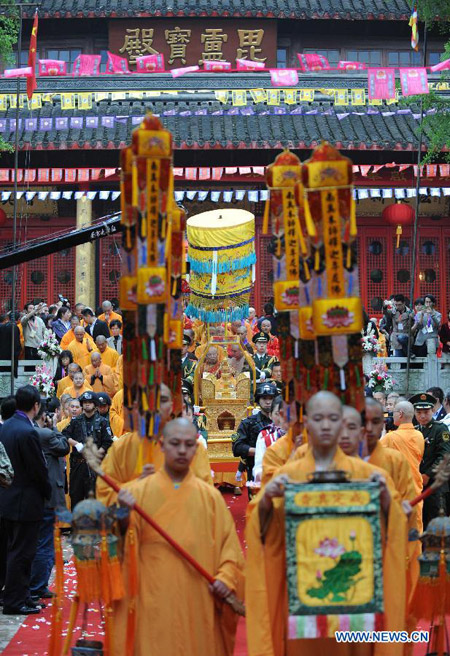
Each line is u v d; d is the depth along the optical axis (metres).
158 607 10.38
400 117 49.69
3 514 15.59
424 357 34.75
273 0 53.84
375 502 9.40
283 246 12.16
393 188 48.19
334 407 9.82
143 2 53.09
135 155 10.39
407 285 50.78
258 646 9.73
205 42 53.34
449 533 10.53
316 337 10.72
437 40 56.16
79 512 10.38
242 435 20.97
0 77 49.62
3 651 13.54
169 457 10.57
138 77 50.38
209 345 25.66
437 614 10.56
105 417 22.44
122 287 11.23
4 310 49.59
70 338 33.25
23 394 15.95
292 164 11.95
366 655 9.89
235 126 48.44
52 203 50.19
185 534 10.52
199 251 24.86
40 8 52.41
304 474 10.00
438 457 18.48
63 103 48.44
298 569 9.33
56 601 10.75
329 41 55.88
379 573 9.34
